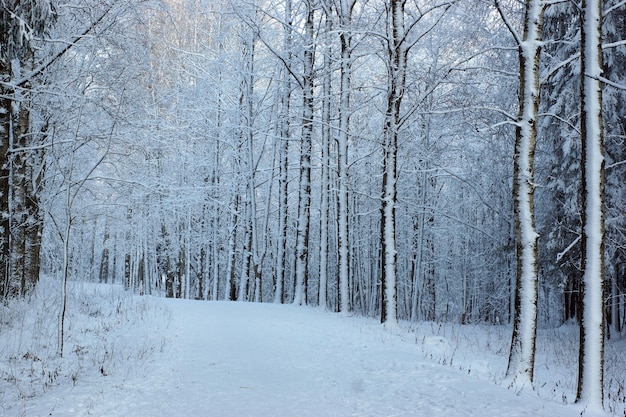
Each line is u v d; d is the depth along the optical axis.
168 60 31.47
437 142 25.88
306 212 24.59
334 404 6.68
